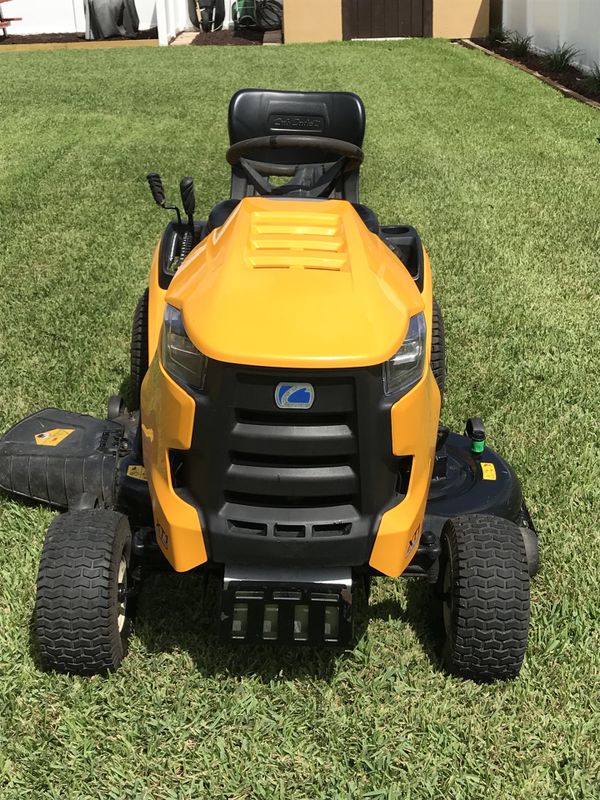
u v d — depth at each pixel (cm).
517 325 361
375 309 163
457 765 165
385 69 1030
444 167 610
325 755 167
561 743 170
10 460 225
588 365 328
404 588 212
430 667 187
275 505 162
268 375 150
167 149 655
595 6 924
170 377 162
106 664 176
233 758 165
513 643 173
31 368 309
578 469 262
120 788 158
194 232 249
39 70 1059
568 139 699
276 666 187
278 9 1486
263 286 166
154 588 209
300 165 300
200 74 1010
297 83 943
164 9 1325
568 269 425
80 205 514
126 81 970
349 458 158
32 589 205
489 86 923
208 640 194
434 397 181
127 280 396
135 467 214
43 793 156
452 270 418
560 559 222
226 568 166
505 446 273
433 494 214
